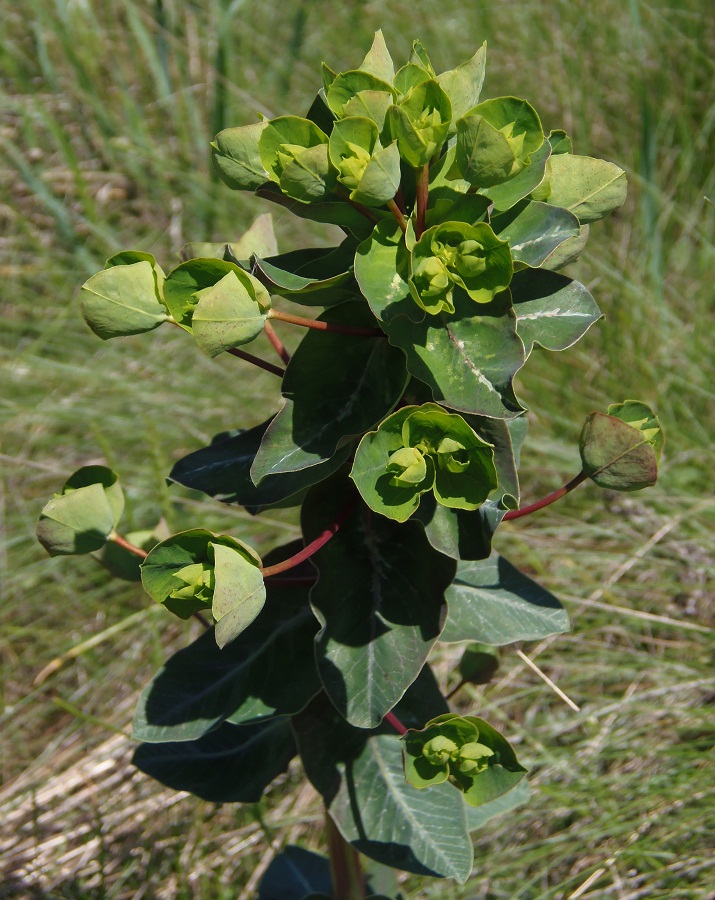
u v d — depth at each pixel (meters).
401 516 0.38
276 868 0.64
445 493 0.38
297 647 0.46
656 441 0.44
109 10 1.28
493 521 0.40
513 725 0.76
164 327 1.03
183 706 0.45
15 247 1.16
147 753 0.52
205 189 1.12
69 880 0.73
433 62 1.19
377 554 0.43
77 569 0.92
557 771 0.73
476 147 0.36
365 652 0.42
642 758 0.75
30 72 1.28
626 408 0.44
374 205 0.37
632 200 1.09
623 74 1.17
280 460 0.39
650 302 0.96
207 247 0.46
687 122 1.14
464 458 0.38
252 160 0.40
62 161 1.23
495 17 1.23
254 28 1.29
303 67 1.21
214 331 0.37
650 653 0.82
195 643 0.47
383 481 0.38
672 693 0.77
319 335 0.40
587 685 0.81
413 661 0.42
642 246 1.03
